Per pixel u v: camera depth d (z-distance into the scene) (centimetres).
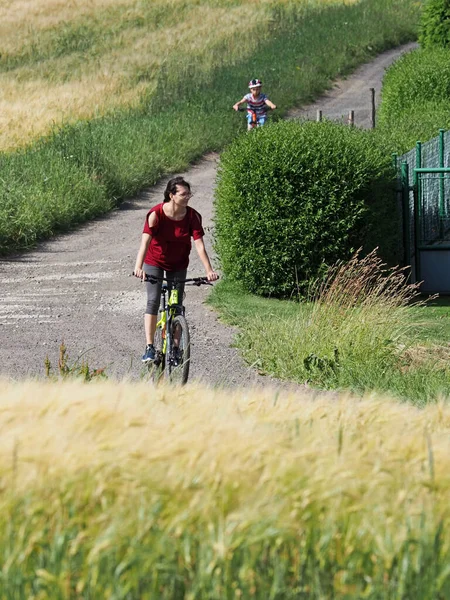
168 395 1353
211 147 8094
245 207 3859
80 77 11431
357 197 3844
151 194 6738
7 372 2698
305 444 1115
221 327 3394
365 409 1319
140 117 8544
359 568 952
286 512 983
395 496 1033
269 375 2783
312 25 13362
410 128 6397
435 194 4219
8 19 16038
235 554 951
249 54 11875
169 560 938
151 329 2484
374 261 3909
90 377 2184
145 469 1015
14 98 9944
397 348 3000
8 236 5031
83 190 6028
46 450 1029
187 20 15212
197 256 4809
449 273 4166
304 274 3866
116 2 16862
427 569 940
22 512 967
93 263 4681
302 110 9694
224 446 1064
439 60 7931
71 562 934
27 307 3684
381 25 13125
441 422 1327
